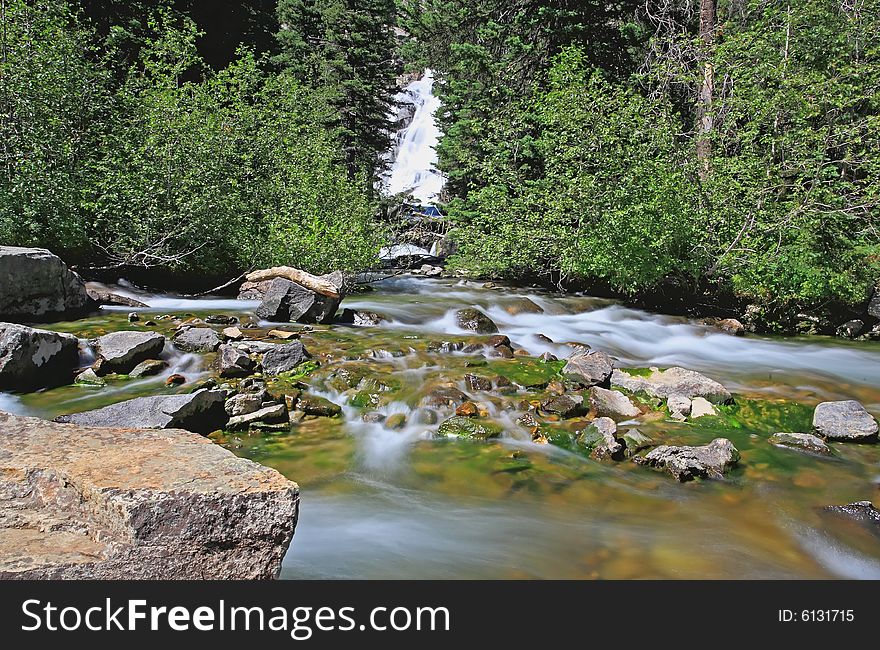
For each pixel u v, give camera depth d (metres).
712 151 14.57
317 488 4.63
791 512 4.48
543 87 17.83
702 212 12.87
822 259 12.53
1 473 2.61
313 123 18.97
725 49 14.38
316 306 9.77
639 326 11.69
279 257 13.09
